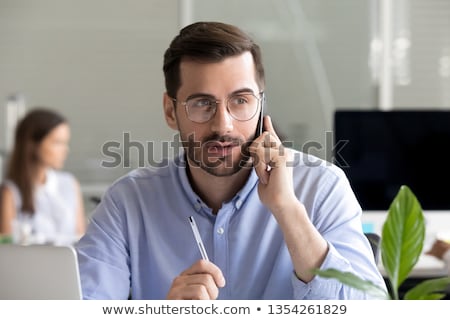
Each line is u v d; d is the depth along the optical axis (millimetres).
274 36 5234
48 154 4285
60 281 1531
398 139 3443
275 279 1832
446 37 5293
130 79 5402
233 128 1713
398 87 5289
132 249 1917
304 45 5227
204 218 1889
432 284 1169
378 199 3436
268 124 1784
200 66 1688
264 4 5234
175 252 1887
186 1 5273
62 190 4438
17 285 1549
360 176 3447
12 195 4254
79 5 5379
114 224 1920
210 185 1850
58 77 5402
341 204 1880
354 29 5234
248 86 1704
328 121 5215
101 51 5398
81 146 5387
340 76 5227
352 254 1771
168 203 1922
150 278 1912
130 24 5379
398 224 1201
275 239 1859
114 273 1874
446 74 5305
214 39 1683
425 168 3432
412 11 5270
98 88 5402
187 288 1534
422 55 5285
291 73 5238
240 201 1861
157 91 5398
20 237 3844
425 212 3400
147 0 5363
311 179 1913
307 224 1661
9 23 5398
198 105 1708
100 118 5398
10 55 5406
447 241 3207
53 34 5398
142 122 5402
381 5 5215
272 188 1683
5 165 5246
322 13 5219
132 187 1963
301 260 1648
